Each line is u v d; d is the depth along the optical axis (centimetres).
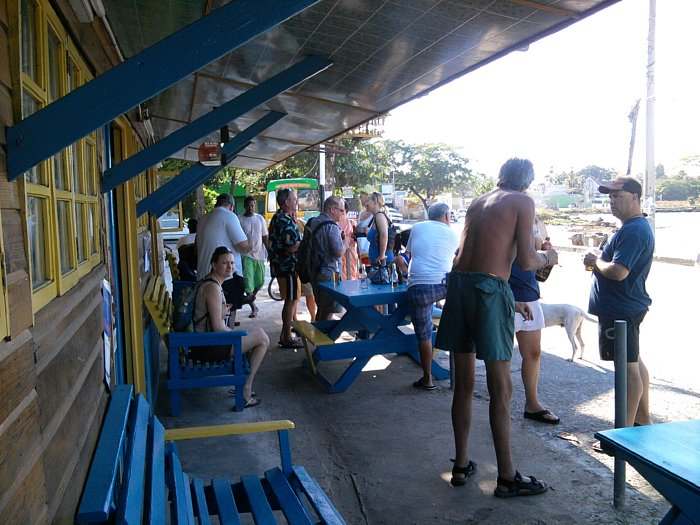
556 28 380
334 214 700
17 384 140
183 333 503
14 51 169
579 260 1944
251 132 633
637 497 363
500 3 341
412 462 421
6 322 137
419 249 568
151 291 631
